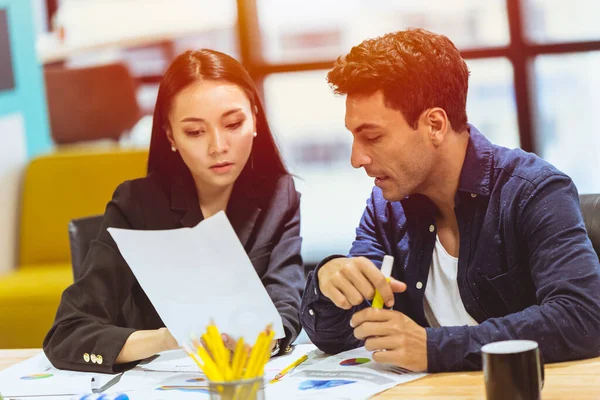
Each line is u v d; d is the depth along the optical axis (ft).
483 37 16.06
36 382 5.34
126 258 5.10
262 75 16.81
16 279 12.10
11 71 14.19
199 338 5.21
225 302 5.07
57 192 13.69
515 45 15.93
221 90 6.17
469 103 16.20
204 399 4.62
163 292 5.16
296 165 17.03
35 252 13.65
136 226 6.59
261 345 3.84
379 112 5.17
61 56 15.94
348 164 16.90
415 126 5.24
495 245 5.60
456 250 5.92
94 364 5.52
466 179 5.60
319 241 17.04
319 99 16.76
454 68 5.37
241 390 3.71
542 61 15.94
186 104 6.15
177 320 5.22
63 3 15.99
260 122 6.71
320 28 16.61
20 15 14.52
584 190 16.07
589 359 4.88
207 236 4.85
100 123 15.47
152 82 16.42
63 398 4.94
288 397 4.53
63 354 5.65
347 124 5.29
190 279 5.04
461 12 16.08
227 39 16.69
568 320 4.83
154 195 6.69
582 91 15.89
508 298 5.66
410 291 6.02
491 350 3.84
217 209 6.76
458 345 4.78
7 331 11.39
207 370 3.85
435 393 4.41
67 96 15.35
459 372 4.78
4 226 13.70
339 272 4.99
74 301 6.02
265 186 6.81
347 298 4.97
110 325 5.76
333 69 5.32
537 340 4.79
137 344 5.48
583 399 4.11
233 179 6.34
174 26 16.43
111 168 13.66
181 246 4.93
